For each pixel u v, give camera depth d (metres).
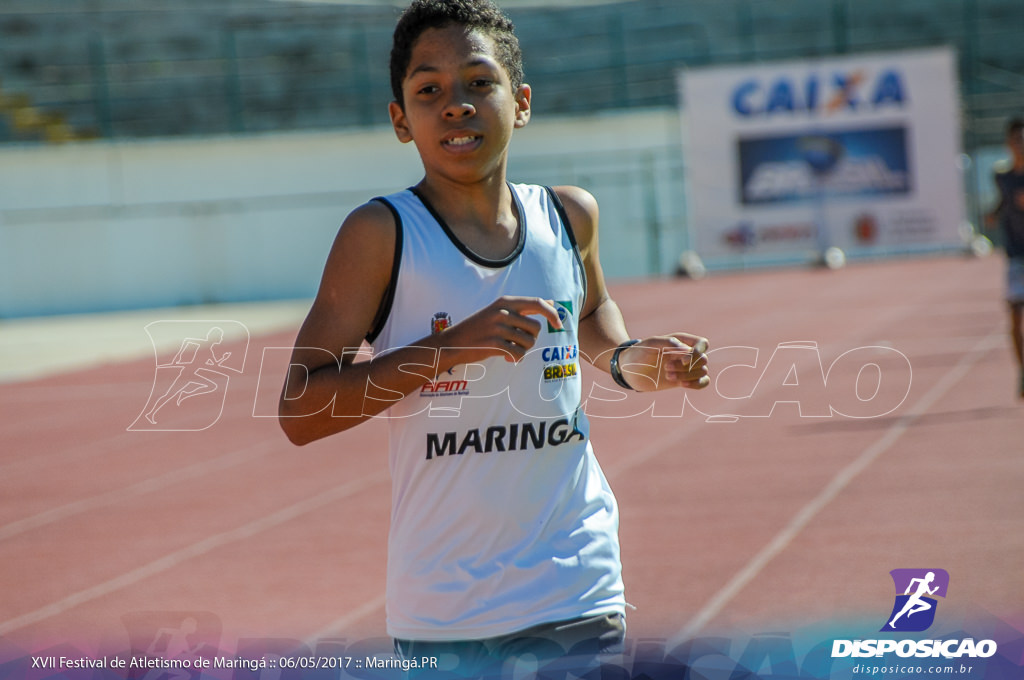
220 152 92.31
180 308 91.56
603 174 93.88
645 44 117.38
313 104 113.06
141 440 33.47
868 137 87.81
